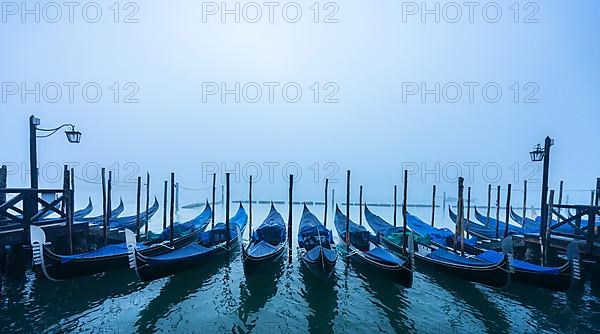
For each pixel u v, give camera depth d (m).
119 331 8.80
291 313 10.05
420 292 11.63
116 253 11.62
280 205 66.81
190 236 17.39
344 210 53.78
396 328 9.15
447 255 12.85
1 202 15.29
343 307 10.45
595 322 9.43
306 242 14.17
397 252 15.17
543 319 9.62
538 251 14.27
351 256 14.52
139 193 17.58
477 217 24.47
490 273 10.43
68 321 9.20
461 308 10.35
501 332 8.91
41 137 13.95
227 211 15.88
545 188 14.05
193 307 10.39
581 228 13.75
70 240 12.45
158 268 10.88
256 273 12.34
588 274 12.20
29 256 12.70
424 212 52.84
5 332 8.52
